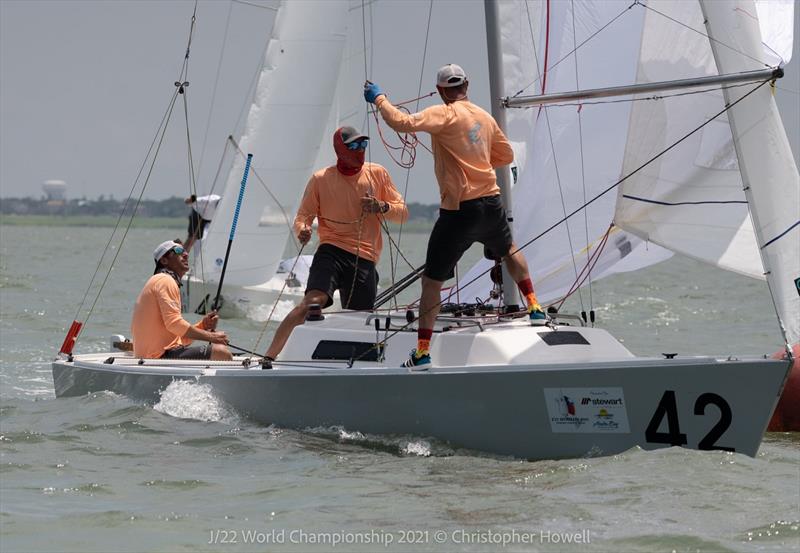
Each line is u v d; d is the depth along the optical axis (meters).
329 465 22.84
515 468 22.23
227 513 19.77
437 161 23.95
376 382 24.06
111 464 23.20
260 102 62.78
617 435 22.05
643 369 21.55
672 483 20.50
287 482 21.66
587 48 30.94
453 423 23.34
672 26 26.64
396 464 22.83
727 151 26.28
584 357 24.17
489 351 23.53
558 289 31.83
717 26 22.84
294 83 63.03
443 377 23.22
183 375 27.55
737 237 26.53
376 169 28.58
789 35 26.19
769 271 22.11
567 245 31.41
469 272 32.19
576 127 31.05
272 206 62.38
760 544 17.72
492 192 23.91
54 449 24.50
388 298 29.11
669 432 21.73
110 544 18.14
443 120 23.42
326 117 63.56
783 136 22.19
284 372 25.47
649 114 26.92
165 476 22.19
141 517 19.50
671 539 17.94
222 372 26.72
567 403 22.17
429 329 23.72
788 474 21.39
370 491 20.95
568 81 31.19
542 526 18.73
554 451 22.56
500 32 28.67
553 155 31.28
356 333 25.80
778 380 20.89
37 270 96.69
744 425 21.25
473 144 23.67
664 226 27.30
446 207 23.73
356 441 24.62
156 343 30.47
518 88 31.78
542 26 31.47
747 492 20.03
